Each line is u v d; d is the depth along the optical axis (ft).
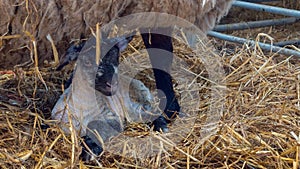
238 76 12.77
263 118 10.41
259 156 9.17
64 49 10.43
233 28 18.63
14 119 10.68
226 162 9.08
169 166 9.04
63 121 10.25
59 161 9.02
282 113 10.52
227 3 10.61
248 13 22.95
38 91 12.58
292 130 10.04
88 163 9.30
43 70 13.46
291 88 11.94
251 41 15.14
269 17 22.62
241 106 11.08
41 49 10.25
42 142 9.53
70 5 9.45
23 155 9.10
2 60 10.32
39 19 9.55
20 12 9.43
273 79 12.35
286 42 18.11
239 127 10.23
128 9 9.73
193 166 9.29
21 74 12.98
